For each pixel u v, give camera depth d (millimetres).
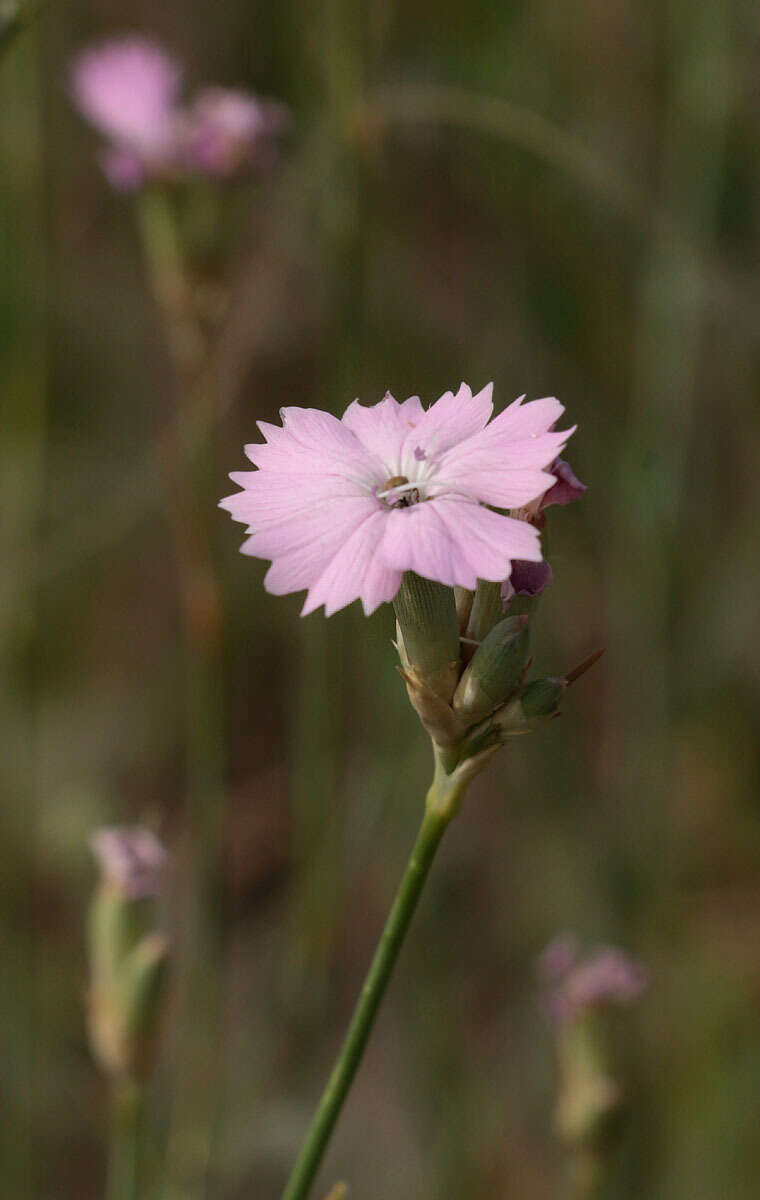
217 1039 542
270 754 727
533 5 628
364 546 382
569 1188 583
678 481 604
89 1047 633
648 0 639
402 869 636
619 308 657
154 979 426
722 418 663
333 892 565
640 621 617
